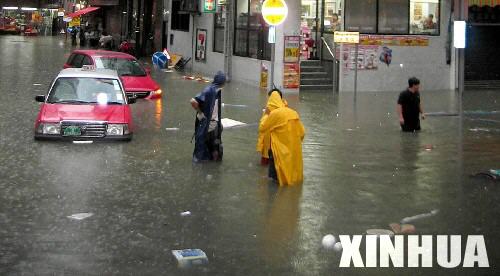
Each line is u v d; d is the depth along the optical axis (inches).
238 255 246.8
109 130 469.7
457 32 541.6
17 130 510.3
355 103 783.7
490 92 979.3
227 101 768.9
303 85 946.7
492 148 496.1
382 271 234.2
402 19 973.2
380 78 965.8
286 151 362.9
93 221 285.7
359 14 946.7
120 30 2014.0
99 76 507.8
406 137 542.0
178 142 490.3
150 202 320.5
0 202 312.0
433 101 845.2
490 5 1036.5
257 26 979.9
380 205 324.8
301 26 989.2
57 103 482.9
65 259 236.8
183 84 960.9
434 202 331.9
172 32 1398.9
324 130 569.3
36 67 1143.0
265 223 289.9
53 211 299.6
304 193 346.3
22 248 247.6
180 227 280.7
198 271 228.5
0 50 1631.4
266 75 933.8
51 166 391.5
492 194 349.4
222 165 412.8
